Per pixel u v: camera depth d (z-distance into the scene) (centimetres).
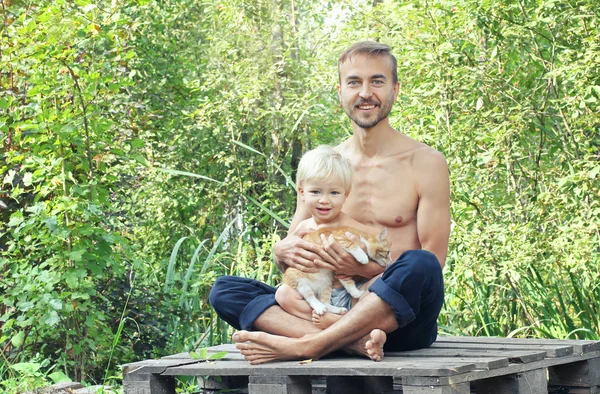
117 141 672
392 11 738
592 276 557
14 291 524
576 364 351
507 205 595
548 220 590
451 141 625
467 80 622
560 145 626
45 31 552
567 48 605
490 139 594
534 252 566
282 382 294
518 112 618
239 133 1038
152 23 1030
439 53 623
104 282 671
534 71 654
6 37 588
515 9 636
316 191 324
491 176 620
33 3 628
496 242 591
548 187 625
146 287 709
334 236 314
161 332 679
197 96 1133
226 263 822
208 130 1041
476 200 614
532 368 307
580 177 541
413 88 702
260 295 332
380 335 294
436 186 346
